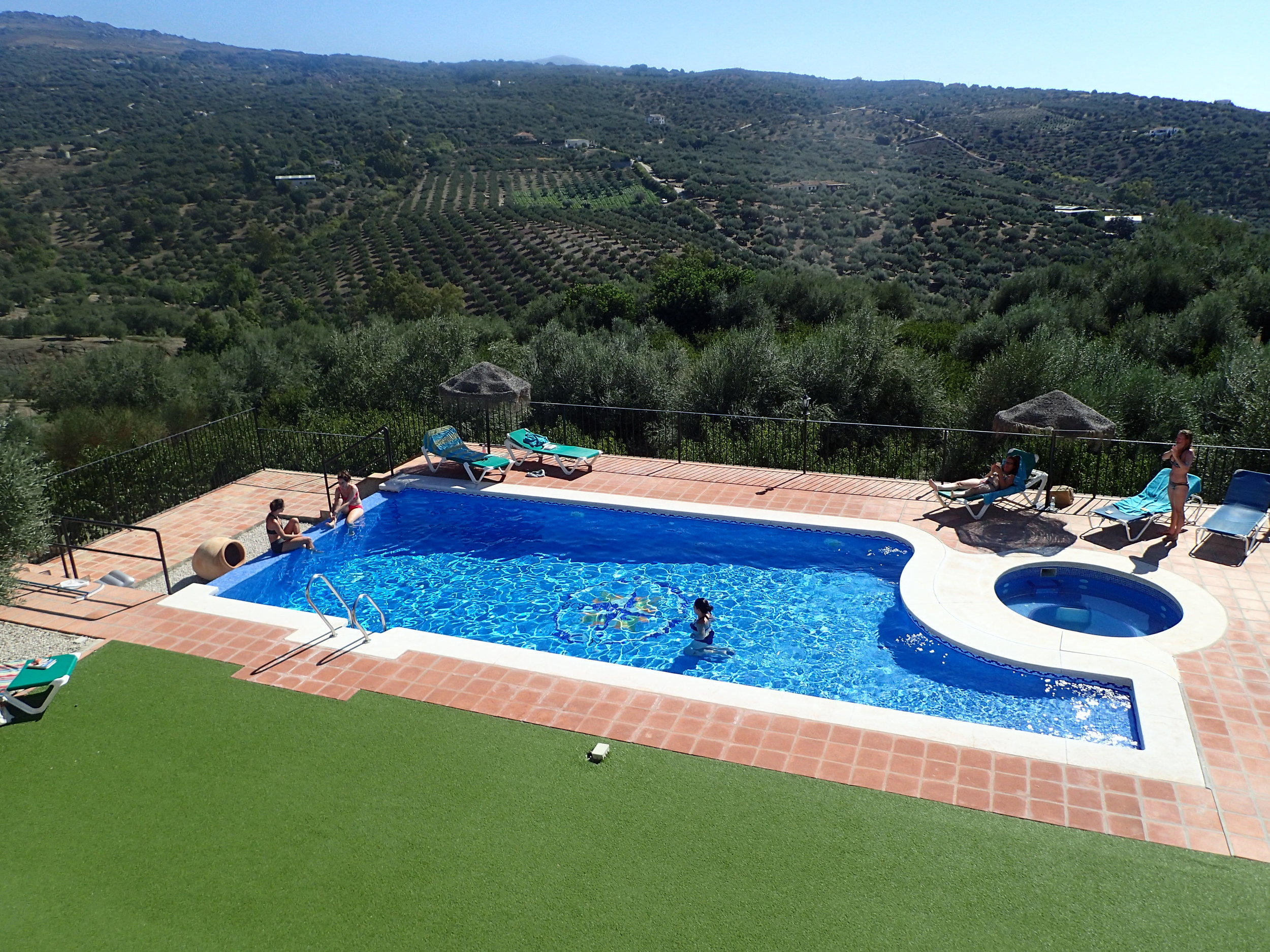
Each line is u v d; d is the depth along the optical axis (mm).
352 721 6664
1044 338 17281
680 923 4613
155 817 5641
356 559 10984
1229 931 4449
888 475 14922
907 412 19016
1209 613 8008
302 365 29719
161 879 5090
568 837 5309
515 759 6117
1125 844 5082
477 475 13523
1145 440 14000
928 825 5305
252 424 16328
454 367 21031
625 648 8625
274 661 7668
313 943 4570
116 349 27844
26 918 4820
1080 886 4777
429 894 4883
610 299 40750
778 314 36500
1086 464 12773
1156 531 10078
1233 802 5414
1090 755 5930
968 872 4910
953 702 7301
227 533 11672
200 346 54031
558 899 4812
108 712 6902
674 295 37062
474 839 5316
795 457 15086
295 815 5598
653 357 21219
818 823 5352
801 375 19188
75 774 6113
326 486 12789
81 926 4762
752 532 11102
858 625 8828
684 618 9242
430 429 15984
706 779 5820
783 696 6836
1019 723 6883
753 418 13266
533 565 10727
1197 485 10344
